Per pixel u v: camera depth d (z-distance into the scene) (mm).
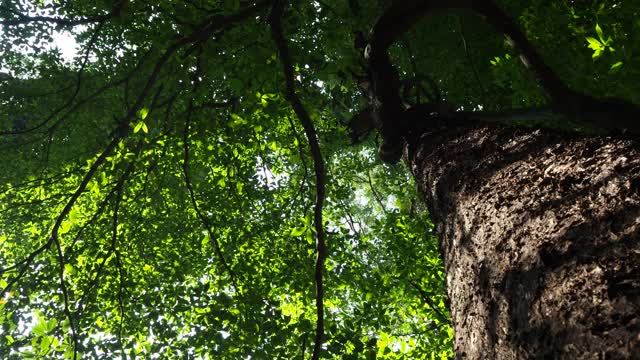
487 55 7336
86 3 8266
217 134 6676
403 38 7309
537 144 2041
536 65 3209
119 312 6898
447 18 7551
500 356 1332
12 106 8625
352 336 5355
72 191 8141
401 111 3824
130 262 8258
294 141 7738
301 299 7293
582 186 1395
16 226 8711
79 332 6207
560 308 1079
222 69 4953
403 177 11719
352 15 4992
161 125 6586
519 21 5816
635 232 1061
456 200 2195
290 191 8680
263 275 7566
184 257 8500
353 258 7664
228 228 8289
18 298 6047
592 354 911
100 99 8883
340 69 4699
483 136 2584
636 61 3600
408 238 7492
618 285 970
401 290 7371
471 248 1806
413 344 6992
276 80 4312
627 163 1315
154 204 8570
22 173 8859
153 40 4984
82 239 8375
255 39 4195
